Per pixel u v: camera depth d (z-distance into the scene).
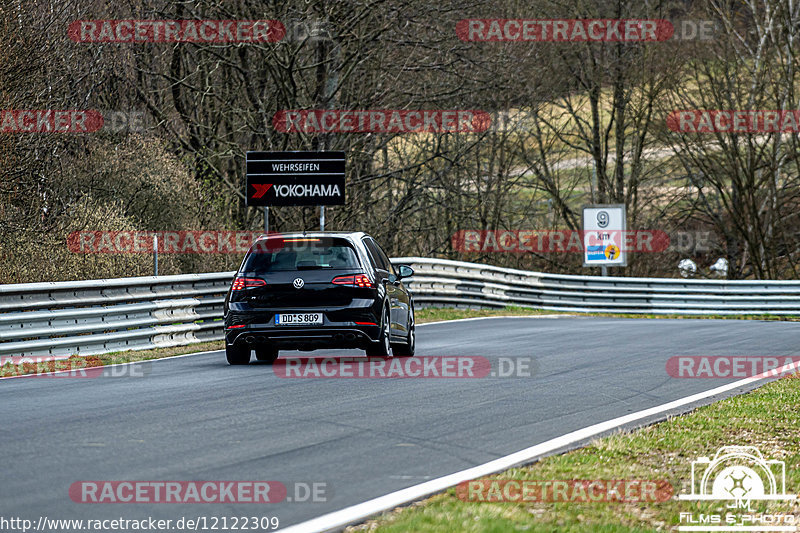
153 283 61.62
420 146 127.62
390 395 40.69
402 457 28.69
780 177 155.25
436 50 109.88
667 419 35.94
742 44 152.00
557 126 170.75
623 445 30.86
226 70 117.94
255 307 50.78
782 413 37.66
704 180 165.62
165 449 29.11
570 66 165.75
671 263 176.12
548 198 170.62
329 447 29.88
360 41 108.00
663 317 113.25
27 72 84.56
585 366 52.47
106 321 57.72
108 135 99.75
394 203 126.12
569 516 22.59
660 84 157.50
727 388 45.16
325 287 50.62
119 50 109.50
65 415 34.81
